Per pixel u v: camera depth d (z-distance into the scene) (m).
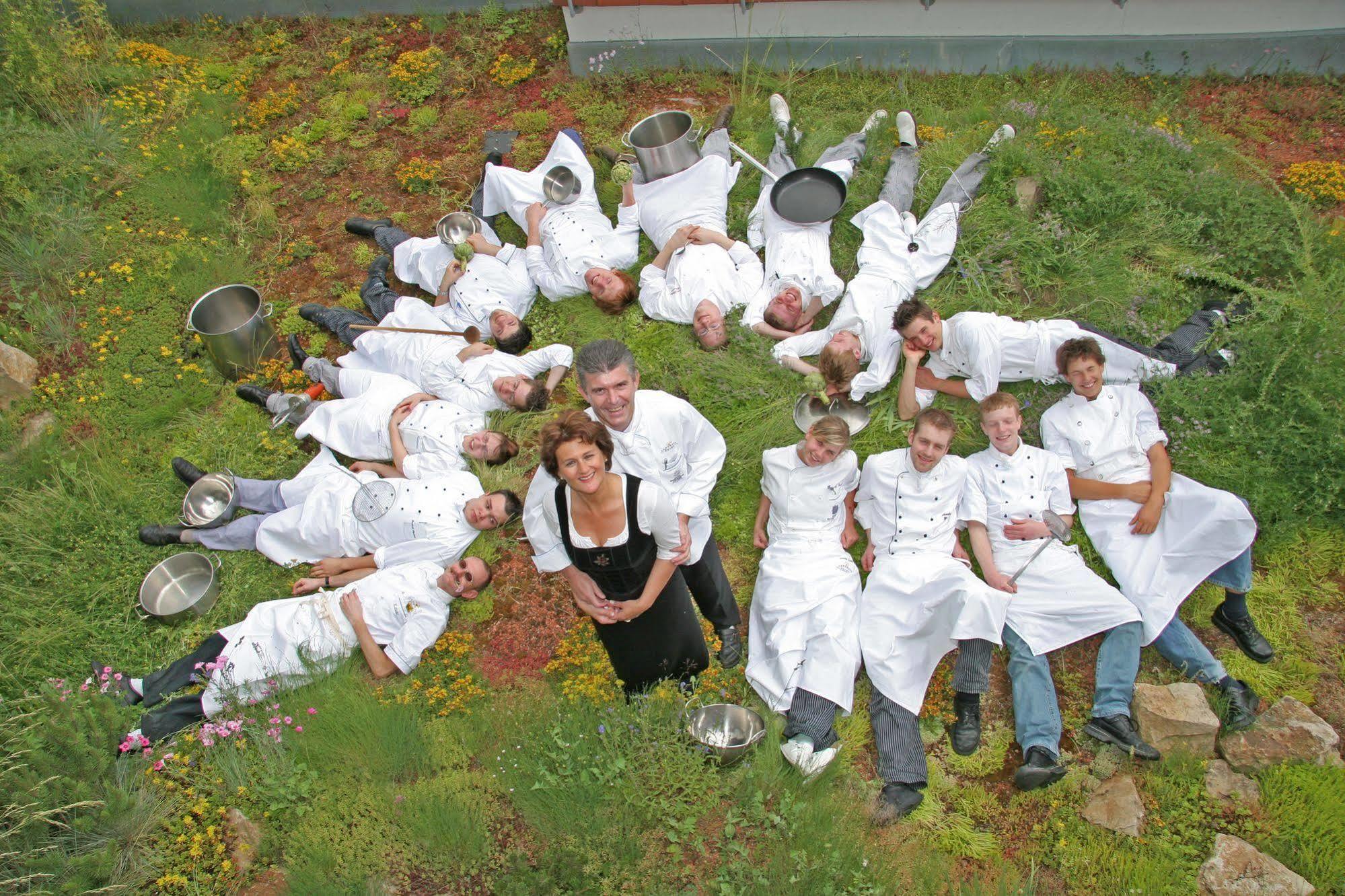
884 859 3.58
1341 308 4.77
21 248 6.19
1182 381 4.69
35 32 7.31
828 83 6.82
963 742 3.95
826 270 5.44
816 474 4.33
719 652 4.25
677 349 5.35
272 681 4.32
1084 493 4.43
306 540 4.84
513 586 4.68
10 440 5.48
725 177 5.94
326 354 5.87
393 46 7.72
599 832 3.63
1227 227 5.50
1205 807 3.71
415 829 3.72
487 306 5.66
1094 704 4.02
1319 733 3.72
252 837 3.81
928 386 4.92
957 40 6.72
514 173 6.16
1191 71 6.60
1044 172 5.70
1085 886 3.56
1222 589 4.34
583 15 6.96
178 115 7.24
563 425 2.89
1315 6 6.29
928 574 4.11
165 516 5.15
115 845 3.63
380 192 6.66
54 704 3.88
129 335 5.91
